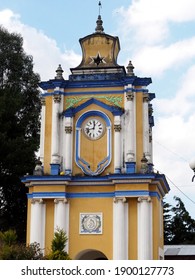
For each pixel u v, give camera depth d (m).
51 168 32.97
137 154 32.94
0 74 47.66
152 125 36.75
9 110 44.59
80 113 34.06
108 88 34.16
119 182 31.58
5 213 44.81
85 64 35.31
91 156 33.41
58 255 24.20
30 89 48.41
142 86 33.88
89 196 32.44
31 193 32.84
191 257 40.97
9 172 43.62
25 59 48.88
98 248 31.66
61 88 34.44
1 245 24.84
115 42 35.59
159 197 33.75
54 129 33.69
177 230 57.81
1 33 48.28
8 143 42.75
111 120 33.62
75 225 32.16
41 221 32.22
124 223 31.39
